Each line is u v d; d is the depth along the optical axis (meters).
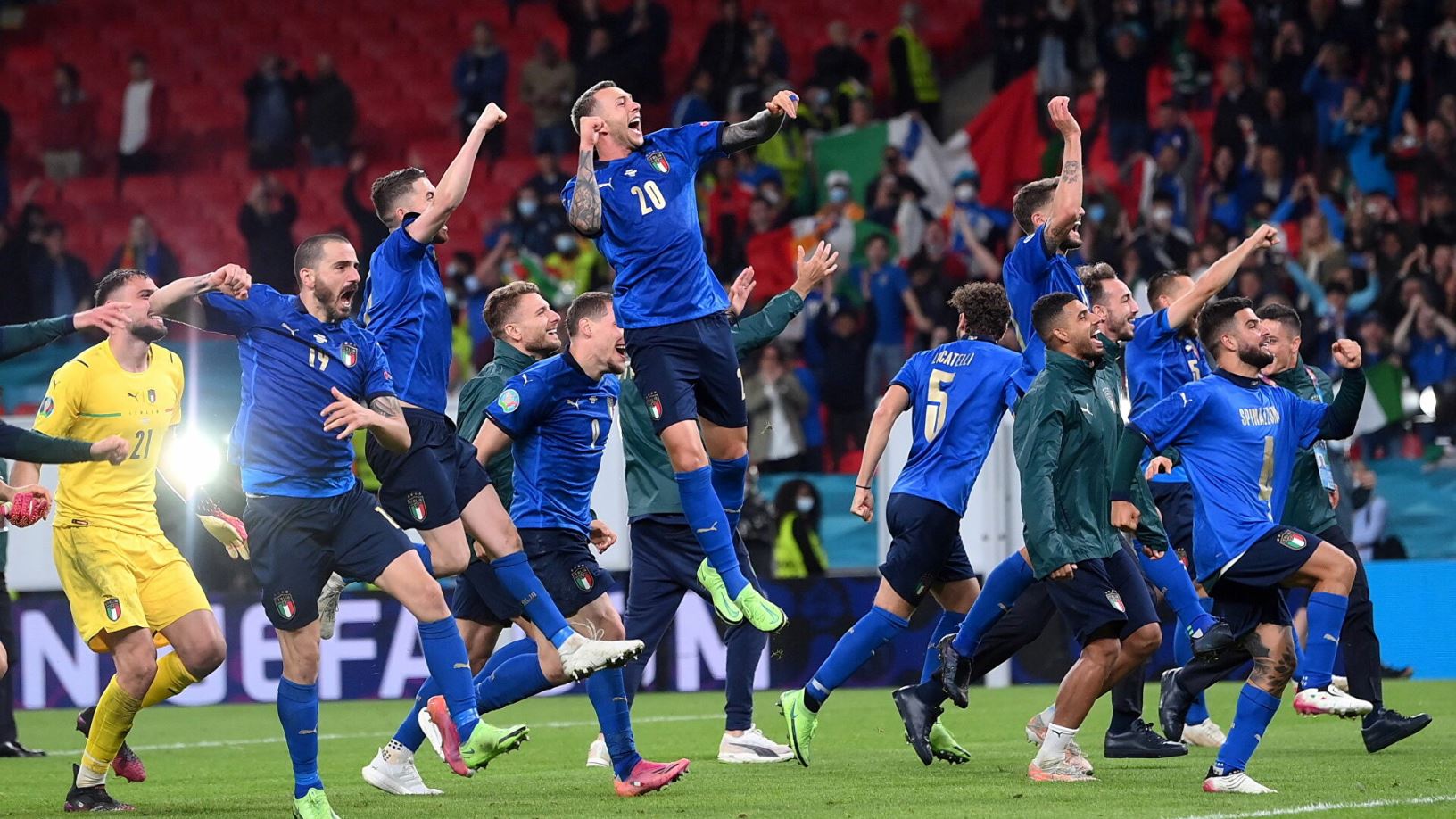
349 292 19.69
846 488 44.03
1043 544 21.73
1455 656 41.62
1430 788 20.83
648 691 43.69
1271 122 58.72
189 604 22.38
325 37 77.00
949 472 24.38
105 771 21.81
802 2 71.88
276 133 70.81
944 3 70.06
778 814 19.23
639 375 21.55
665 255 21.19
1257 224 56.97
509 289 25.91
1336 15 60.62
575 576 23.52
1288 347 27.58
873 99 68.25
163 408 22.89
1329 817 18.00
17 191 73.44
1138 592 22.52
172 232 71.12
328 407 18.67
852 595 42.84
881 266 55.50
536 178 61.47
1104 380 24.45
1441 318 51.94
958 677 23.70
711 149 21.70
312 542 19.45
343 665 43.50
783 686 43.06
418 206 22.48
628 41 67.50
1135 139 59.59
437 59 75.62
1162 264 54.69
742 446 22.36
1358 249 54.72
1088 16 63.66
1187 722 27.41
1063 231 23.97
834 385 55.00
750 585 21.41
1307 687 21.98
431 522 21.36
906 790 21.47
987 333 25.27
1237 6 64.44
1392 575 42.25
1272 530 21.53
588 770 26.22
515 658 23.19
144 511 22.58
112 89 76.75
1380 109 59.19
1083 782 22.12
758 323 25.67
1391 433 49.25
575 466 23.66
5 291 64.19
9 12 79.56
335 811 20.30
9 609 31.72
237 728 36.53
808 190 63.06
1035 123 62.81
